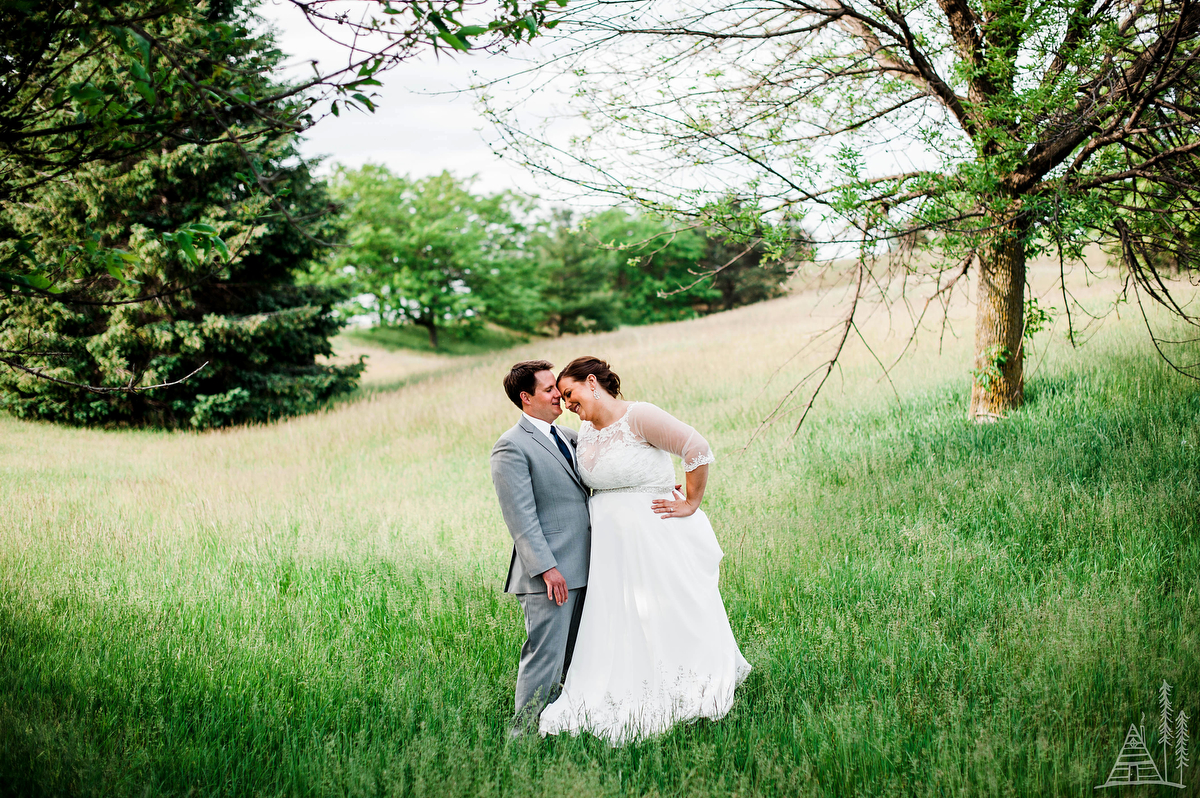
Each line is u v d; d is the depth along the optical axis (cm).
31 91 262
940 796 242
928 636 341
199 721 311
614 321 4775
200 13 237
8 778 254
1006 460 564
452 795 251
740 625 390
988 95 548
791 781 251
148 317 1426
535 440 329
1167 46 434
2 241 262
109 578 488
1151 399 633
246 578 502
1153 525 428
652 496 330
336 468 952
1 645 367
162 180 1272
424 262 3850
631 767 274
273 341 1542
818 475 625
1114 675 294
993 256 667
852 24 613
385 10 234
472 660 368
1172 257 578
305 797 260
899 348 1216
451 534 585
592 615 325
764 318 2539
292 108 250
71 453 1126
